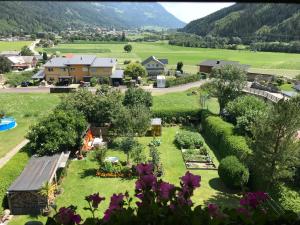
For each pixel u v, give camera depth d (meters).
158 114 40.09
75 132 27.52
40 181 20.95
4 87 66.12
